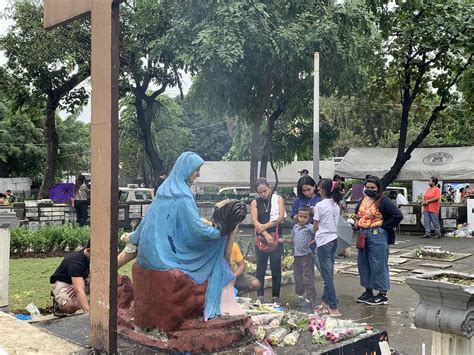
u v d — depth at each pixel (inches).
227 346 148.2
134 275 157.4
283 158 843.4
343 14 637.9
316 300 295.9
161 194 154.3
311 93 706.8
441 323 125.8
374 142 1280.8
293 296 303.3
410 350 207.6
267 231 273.6
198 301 148.9
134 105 814.5
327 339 162.9
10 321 159.5
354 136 1277.1
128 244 170.1
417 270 388.5
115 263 127.1
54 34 714.2
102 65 126.0
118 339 156.6
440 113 729.0
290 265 356.2
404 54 672.4
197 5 602.2
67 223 607.5
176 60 615.5
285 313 185.5
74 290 228.7
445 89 692.1
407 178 732.7
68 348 135.2
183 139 1168.8
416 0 636.1
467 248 515.5
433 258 441.1
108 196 125.9
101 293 128.8
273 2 610.9
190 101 751.1
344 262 425.1
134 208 661.3
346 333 165.9
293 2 625.9
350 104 1084.5
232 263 245.4
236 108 708.7
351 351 160.6
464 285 124.2
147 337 151.1
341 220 288.0
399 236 628.1
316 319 180.7
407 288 328.8
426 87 714.2
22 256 423.5
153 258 149.4
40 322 187.2
